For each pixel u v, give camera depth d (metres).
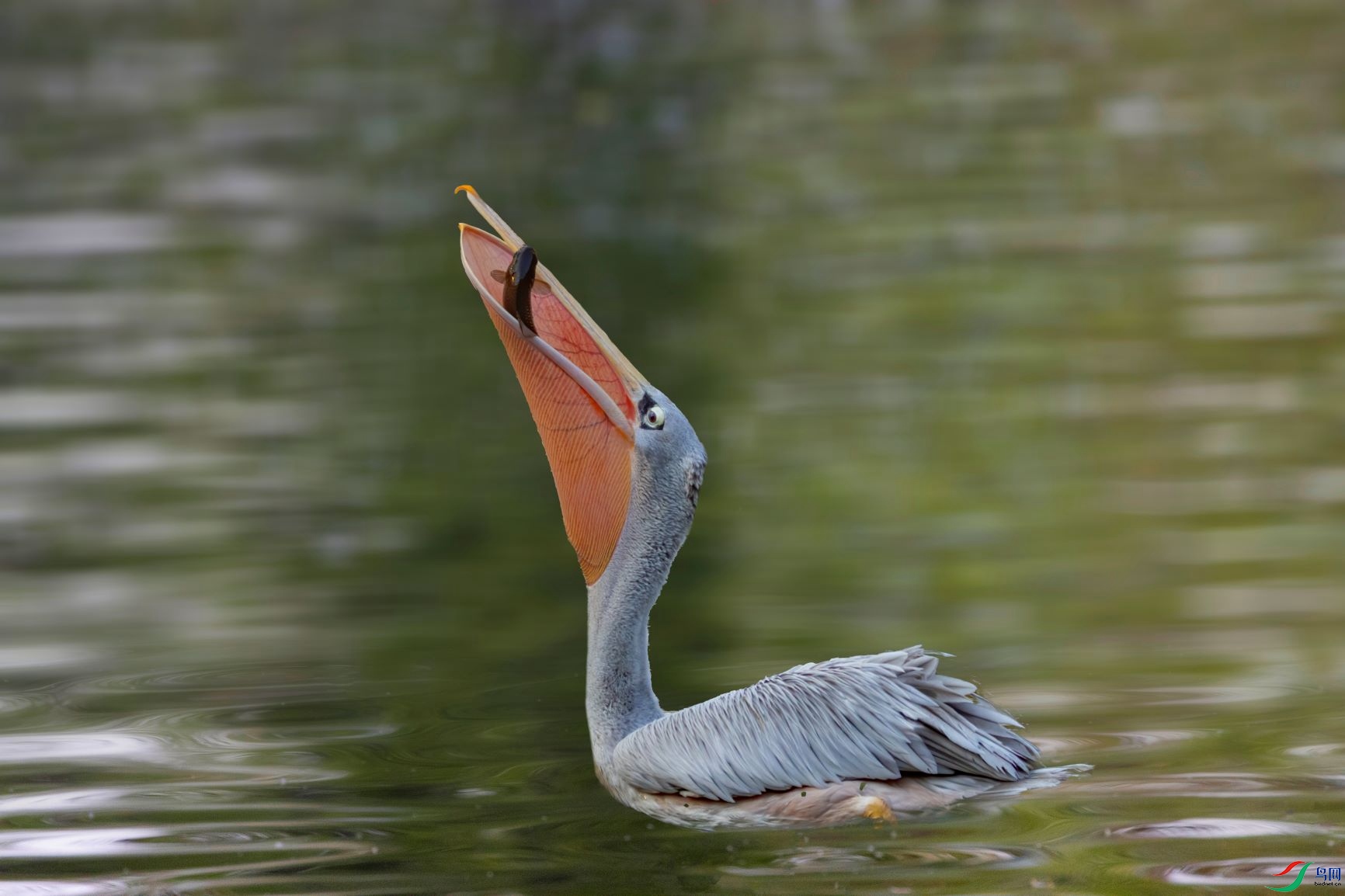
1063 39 47.28
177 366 19.69
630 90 41.91
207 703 9.78
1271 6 50.59
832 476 14.82
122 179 32.81
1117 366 18.34
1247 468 14.50
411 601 11.74
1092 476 14.52
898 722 7.77
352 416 17.33
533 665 10.36
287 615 11.54
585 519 8.73
